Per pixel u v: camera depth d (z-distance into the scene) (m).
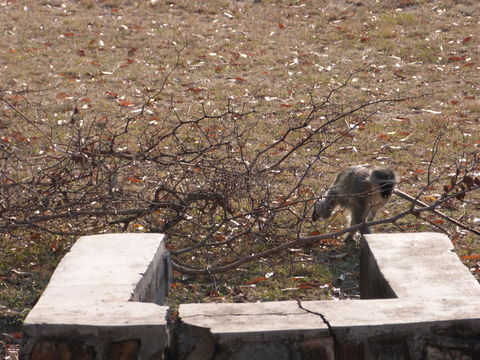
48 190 9.86
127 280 6.61
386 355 5.83
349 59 21.39
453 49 21.84
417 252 7.18
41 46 22.22
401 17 24.89
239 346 5.75
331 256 10.16
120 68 20.44
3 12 25.52
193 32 23.98
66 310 6.04
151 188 11.05
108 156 10.33
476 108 17.12
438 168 13.55
